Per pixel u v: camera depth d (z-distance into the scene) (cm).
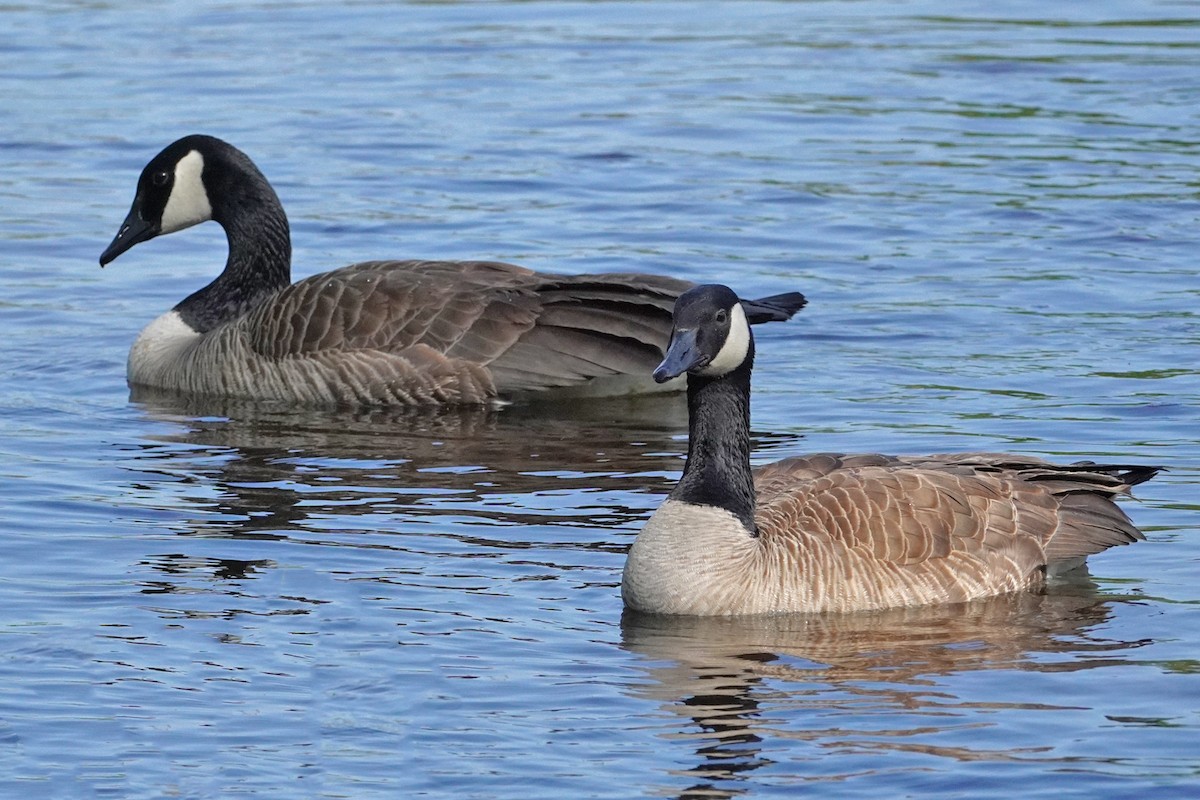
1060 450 1515
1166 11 3550
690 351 1234
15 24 3481
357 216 2319
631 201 2381
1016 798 927
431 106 2869
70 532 1359
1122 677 1091
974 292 2008
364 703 1049
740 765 969
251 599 1217
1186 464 1480
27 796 933
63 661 1104
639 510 1422
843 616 1217
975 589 1246
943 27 3422
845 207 2338
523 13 3600
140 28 3453
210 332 1875
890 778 952
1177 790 934
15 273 2162
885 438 1566
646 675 1098
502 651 1133
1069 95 2895
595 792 938
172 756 979
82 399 1783
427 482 1498
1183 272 2058
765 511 1272
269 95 2931
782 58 3170
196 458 1573
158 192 1969
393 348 1778
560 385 1767
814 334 1889
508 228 2270
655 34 3388
